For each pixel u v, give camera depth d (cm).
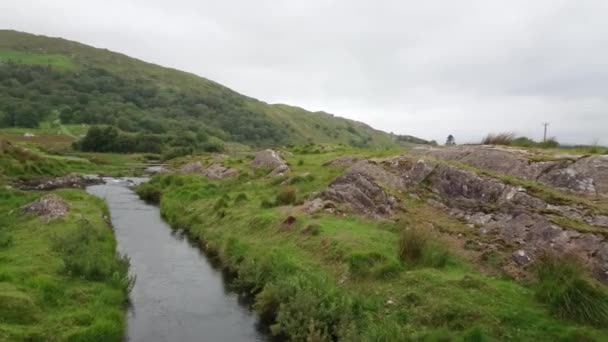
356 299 1367
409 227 1803
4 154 5012
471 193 2066
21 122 14000
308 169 3766
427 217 1964
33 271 1569
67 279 1576
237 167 4838
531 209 1705
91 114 15762
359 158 3647
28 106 14675
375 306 1335
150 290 1798
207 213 2906
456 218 1916
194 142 12600
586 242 1410
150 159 10100
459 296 1273
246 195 3097
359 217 2095
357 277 1511
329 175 3266
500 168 2250
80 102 17750
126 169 7212
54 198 2714
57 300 1393
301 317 1355
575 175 1953
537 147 2694
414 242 1587
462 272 1443
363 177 2378
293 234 2014
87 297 1473
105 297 1497
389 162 2559
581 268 1266
